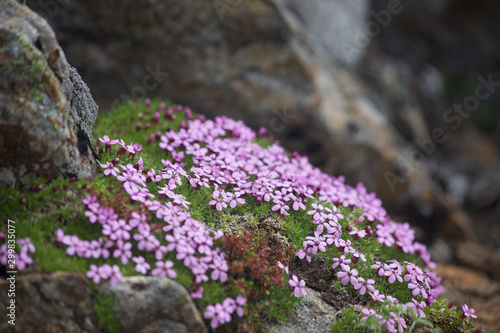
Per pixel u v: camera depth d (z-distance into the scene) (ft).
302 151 28.07
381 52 41.14
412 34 46.50
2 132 13.33
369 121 30.40
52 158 14.33
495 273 26.76
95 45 25.93
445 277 24.18
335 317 15.85
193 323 13.62
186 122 22.16
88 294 13.15
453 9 48.42
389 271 16.63
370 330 15.24
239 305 14.42
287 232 17.34
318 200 19.15
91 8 25.29
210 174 17.63
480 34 49.75
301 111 27.76
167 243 15.24
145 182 16.48
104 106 26.30
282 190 17.79
